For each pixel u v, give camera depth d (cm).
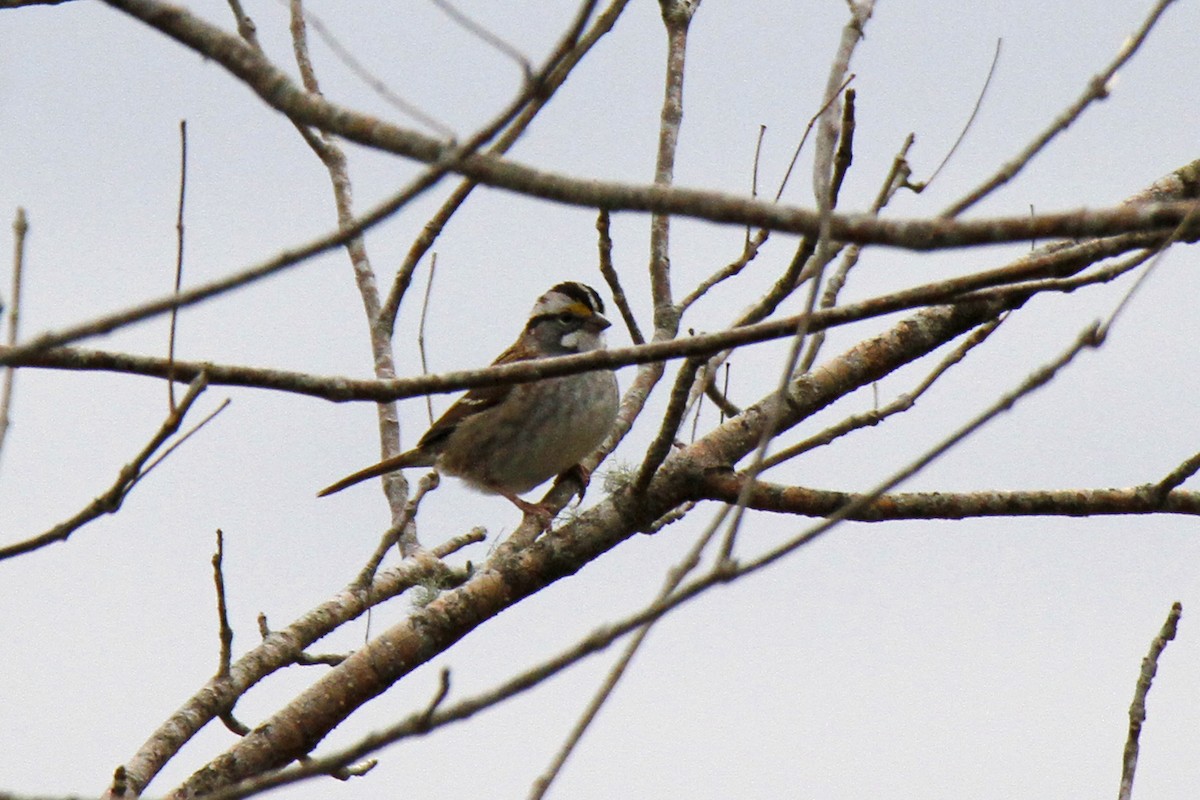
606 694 445
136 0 520
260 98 521
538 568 880
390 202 494
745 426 912
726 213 499
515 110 489
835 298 876
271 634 872
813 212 499
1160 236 675
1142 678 721
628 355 675
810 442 823
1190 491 858
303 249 498
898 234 500
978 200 646
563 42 484
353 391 673
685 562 465
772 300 779
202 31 523
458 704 463
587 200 498
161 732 771
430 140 507
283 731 806
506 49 490
